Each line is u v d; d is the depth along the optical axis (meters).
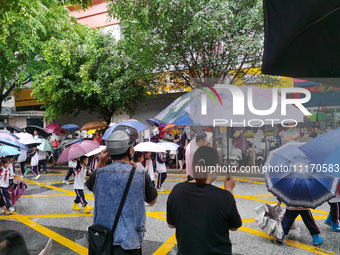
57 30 13.92
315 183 3.34
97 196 2.38
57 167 13.37
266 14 1.71
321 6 1.58
